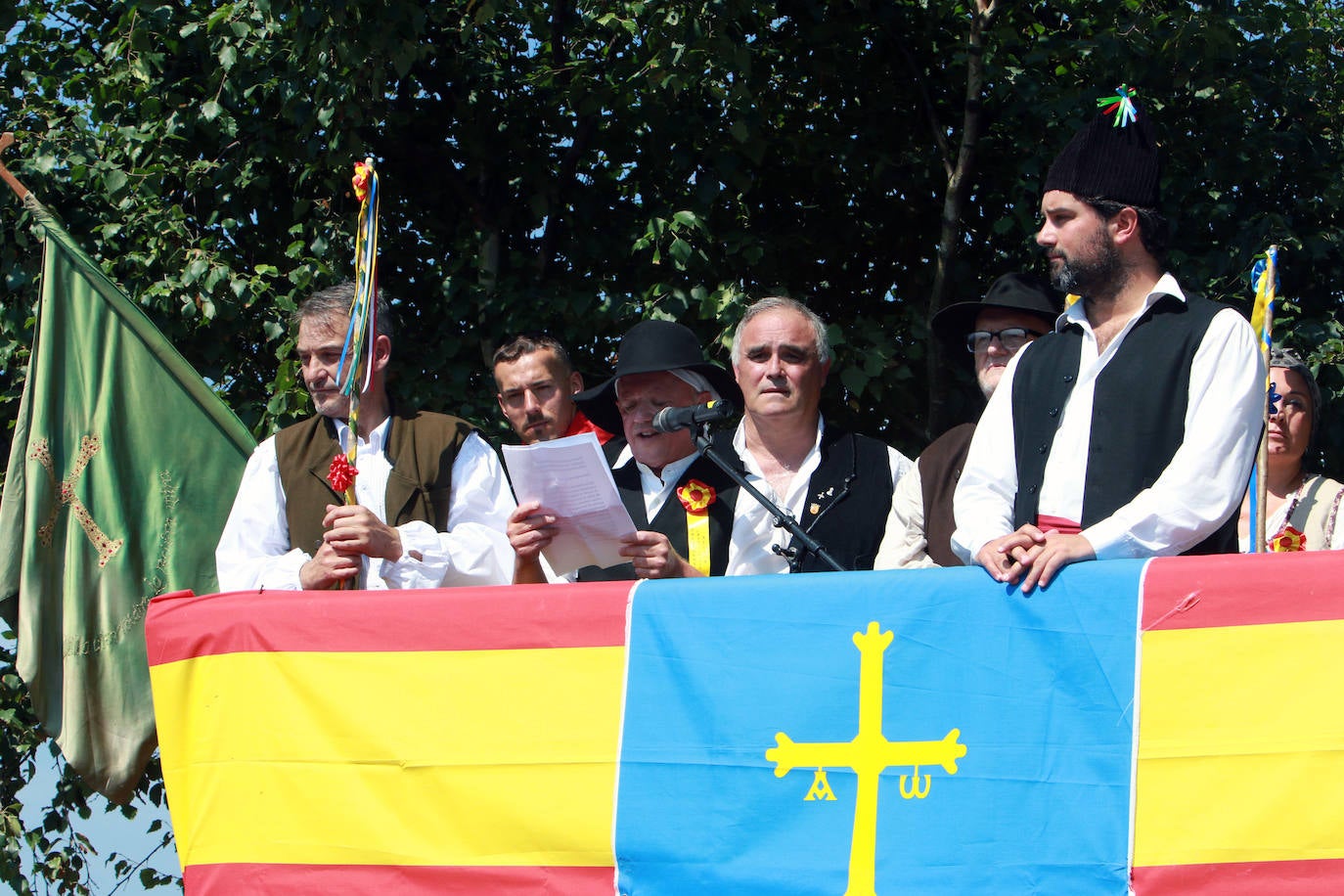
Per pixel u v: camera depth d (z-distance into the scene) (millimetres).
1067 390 4465
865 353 8422
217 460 6305
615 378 5645
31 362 6258
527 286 8820
